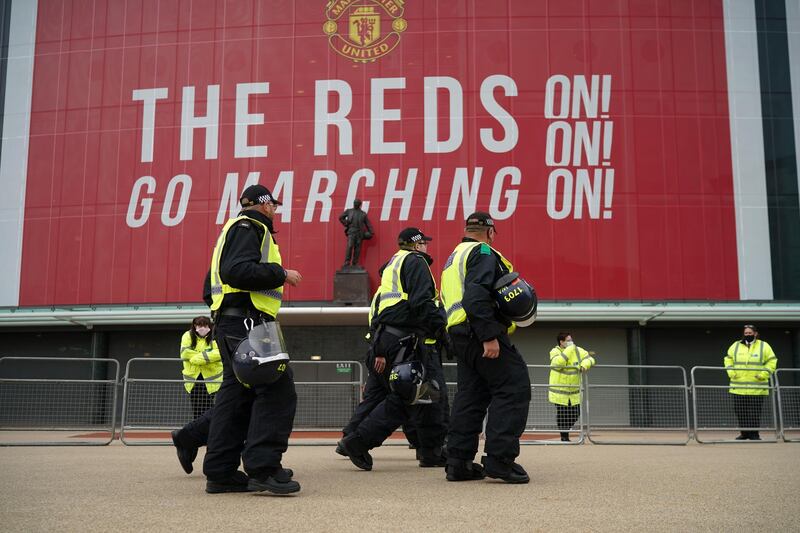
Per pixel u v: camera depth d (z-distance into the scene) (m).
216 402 4.95
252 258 4.81
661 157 21.59
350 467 7.12
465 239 5.92
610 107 21.77
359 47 22.17
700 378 21.20
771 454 8.98
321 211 21.50
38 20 23.38
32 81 23.11
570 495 4.74
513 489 5.07
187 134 22.25
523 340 21.47
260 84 22.23
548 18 22.11
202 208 21.89
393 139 21.70
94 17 23.19
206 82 22.44
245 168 21.91
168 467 6.87
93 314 21.19
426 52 22.05
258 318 4.93
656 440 12.36
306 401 11.74
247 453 4.73
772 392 12.78
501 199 21.36
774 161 21.66
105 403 11.64
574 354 12.66
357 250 20.73
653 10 22.17
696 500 4.51
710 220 21.36
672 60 22.02
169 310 21.11
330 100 21.98
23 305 22.09
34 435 11.52
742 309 20.58
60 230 22.31
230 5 22.69
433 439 7.22
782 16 22.23
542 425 11.97
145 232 22.02
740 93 21.92
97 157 22.52
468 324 5.57
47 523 3.60
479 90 21.83
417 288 6.61
